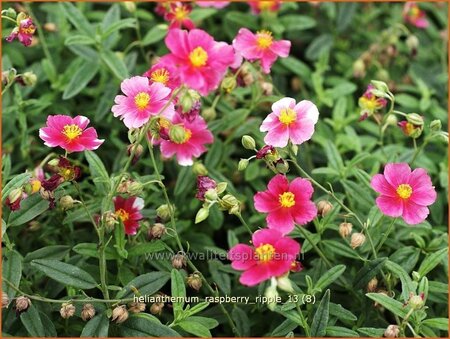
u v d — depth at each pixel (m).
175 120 0.42
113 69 0.50
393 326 0.37
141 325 0.38
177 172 0.50
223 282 0.43
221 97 0.51
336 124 0.53
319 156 0.53
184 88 0.37
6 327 0.39
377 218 0.43
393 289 0.42
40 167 0.42
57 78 0.54
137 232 0.43
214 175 0.47
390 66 0.62
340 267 0.40
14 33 0.42
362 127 0.55
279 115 0.38
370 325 0.42
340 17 0.61
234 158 0.53
